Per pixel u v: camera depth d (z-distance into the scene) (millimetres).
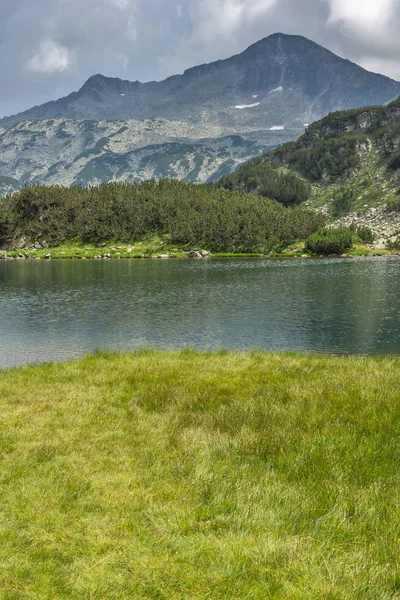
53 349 30891
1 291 64188
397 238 178625
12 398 14641
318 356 23875
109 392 15453
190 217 193000
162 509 7285
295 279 77875
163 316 43875
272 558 5793
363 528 6504
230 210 196000
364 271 92625
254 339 33781
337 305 50031
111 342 33000
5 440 10695
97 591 5418
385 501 7148
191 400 14031
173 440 10531
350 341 32938
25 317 43500
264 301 53344
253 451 9703
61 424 11906
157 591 5387
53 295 59781
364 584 5191
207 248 177875
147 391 15398
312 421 11352
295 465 8664
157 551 6172
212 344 32156
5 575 5754
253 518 6828
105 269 105750
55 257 165750
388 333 35625
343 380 15633
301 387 15148
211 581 5457
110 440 10734
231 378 17094
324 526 6559
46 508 7426
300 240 180500
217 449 9820
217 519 6926
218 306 49906
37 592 5457
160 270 101000
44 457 9648
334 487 7660
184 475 8688
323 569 5555
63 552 6242
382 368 18984
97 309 48250
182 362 20703
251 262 127750
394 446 9469
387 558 5750
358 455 8969
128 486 8234
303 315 44062
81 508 7430
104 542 6414
